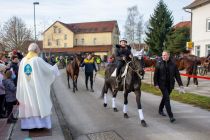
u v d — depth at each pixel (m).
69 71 16.78
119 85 9.70
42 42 79.94
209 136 7.47
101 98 12.91
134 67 8.73
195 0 34.44
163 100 9.73
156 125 8.64
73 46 79.00
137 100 8.83
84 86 18.91
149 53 48.91
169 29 50.62
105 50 75.06
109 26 78.75
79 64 16.39
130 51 9.45
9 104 8.55
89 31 78.94
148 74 27.53
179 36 44.19
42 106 7.46
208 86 17.67
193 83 19.34
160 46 50.44
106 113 10.45
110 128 8.45
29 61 7.40
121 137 7.57
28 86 7.42
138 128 8.36
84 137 7.69
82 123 9.11
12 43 41.59
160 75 9.04
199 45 32.09
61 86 19.08
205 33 30.86
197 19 32.34
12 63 11.27
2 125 8.26
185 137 7.41
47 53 71.81
